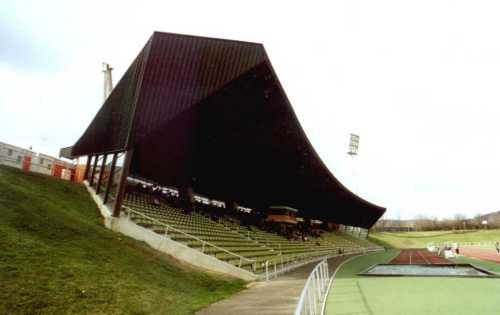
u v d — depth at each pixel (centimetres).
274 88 2680
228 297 1266
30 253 1063
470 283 1544
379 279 1722
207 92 2150
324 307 995
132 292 1067
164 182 3825
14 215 1296
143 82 2062
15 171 2139
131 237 1850
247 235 3241
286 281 1736
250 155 3744
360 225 8175
